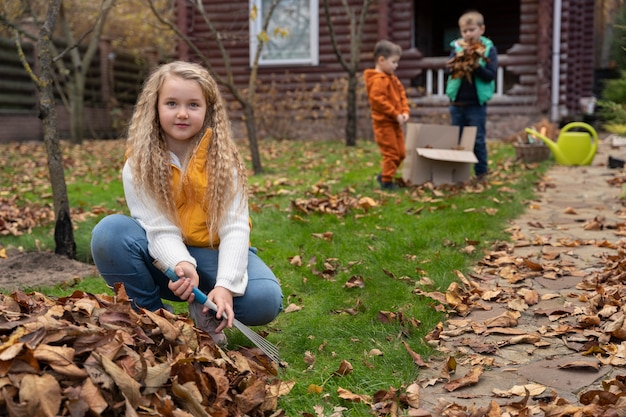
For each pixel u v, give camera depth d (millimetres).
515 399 2531
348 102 11938
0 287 3844
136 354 2152
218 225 2793
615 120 6785
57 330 2119
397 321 3287
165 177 2770
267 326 3275
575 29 16922
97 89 17328
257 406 2330
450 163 6805
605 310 3289
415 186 6734
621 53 7457
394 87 6852
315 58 13898
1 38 13828
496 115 13500
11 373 1916
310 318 3348
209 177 2785
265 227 5215
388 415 2416
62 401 1901
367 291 3740
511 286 3855
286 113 14109
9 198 6984
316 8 13758
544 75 13016
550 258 4332
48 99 4504
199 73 2795
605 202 6219
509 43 17656
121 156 11359
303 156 10547
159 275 2939
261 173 8570
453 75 7070
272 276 2912
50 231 5344
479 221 5160
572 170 8492
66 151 12266
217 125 2840
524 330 3213
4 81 14133
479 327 3230
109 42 17562
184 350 2332
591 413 2299
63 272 4203
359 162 9430
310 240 4734
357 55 11781
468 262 4281
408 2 13594
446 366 2777
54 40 15258
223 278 2682
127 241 2811
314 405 2492
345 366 2744
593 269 4129
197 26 14352
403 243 4570
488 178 7328
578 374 2721
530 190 6727
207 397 2229
